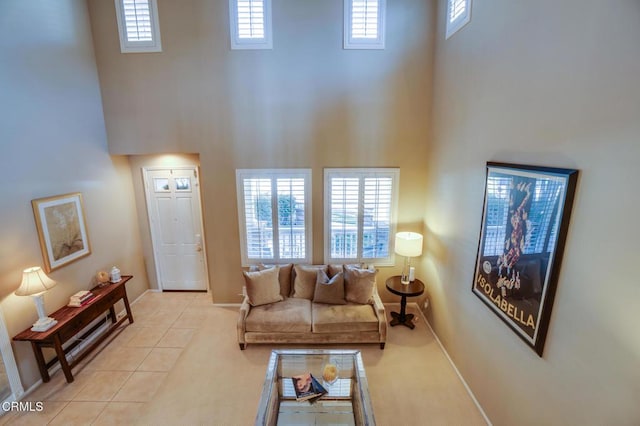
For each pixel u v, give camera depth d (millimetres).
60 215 3504
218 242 4531
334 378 2768
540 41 2016
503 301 2404
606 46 1547
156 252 5090
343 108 4137
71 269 3668
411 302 4703
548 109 1956
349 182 4316
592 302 1649
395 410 2814
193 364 3463
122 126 4211
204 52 4023
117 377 3293
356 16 3930
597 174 1614
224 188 4367
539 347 2004
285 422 2459
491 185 2576
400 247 4031
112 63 4070
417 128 4184
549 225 1911
